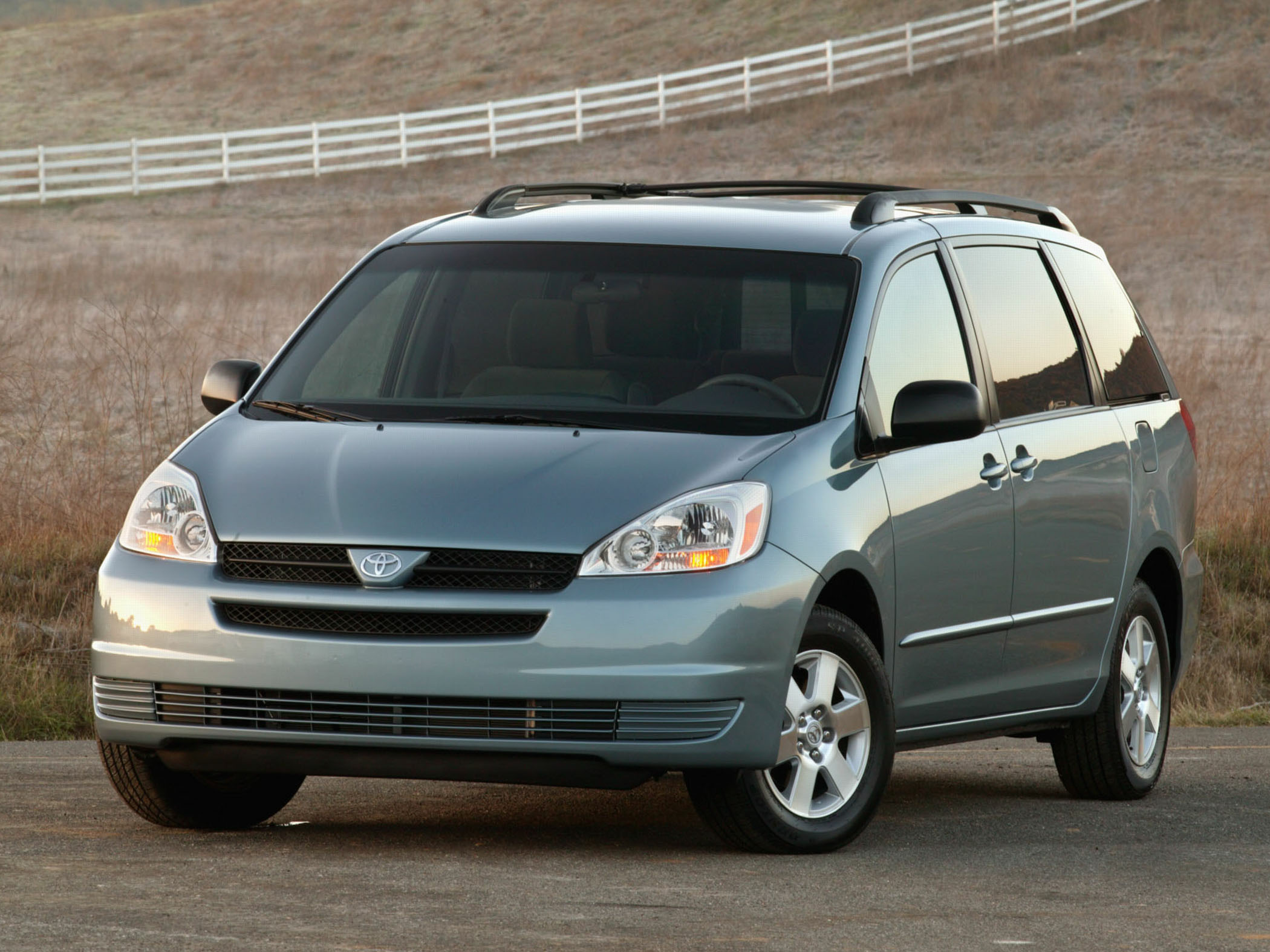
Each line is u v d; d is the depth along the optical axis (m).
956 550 19.98
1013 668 21.45
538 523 17.06
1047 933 14.48
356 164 140.50
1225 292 92.94
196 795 19.03
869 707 18.55
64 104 179.12
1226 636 41.12
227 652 17.12
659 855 17.78
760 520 17.42
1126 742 23.80
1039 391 22.52
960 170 135.00
